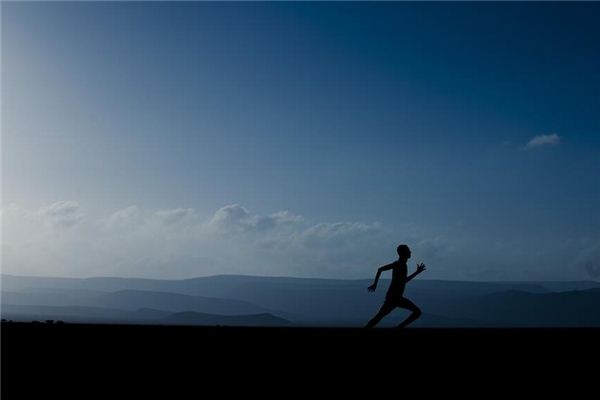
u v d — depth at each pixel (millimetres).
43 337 14719
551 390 11602
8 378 11117
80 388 10695
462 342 15172
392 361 13203
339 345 14477
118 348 13766
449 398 10820
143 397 10281
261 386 11227
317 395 10781
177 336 15445
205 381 11438
